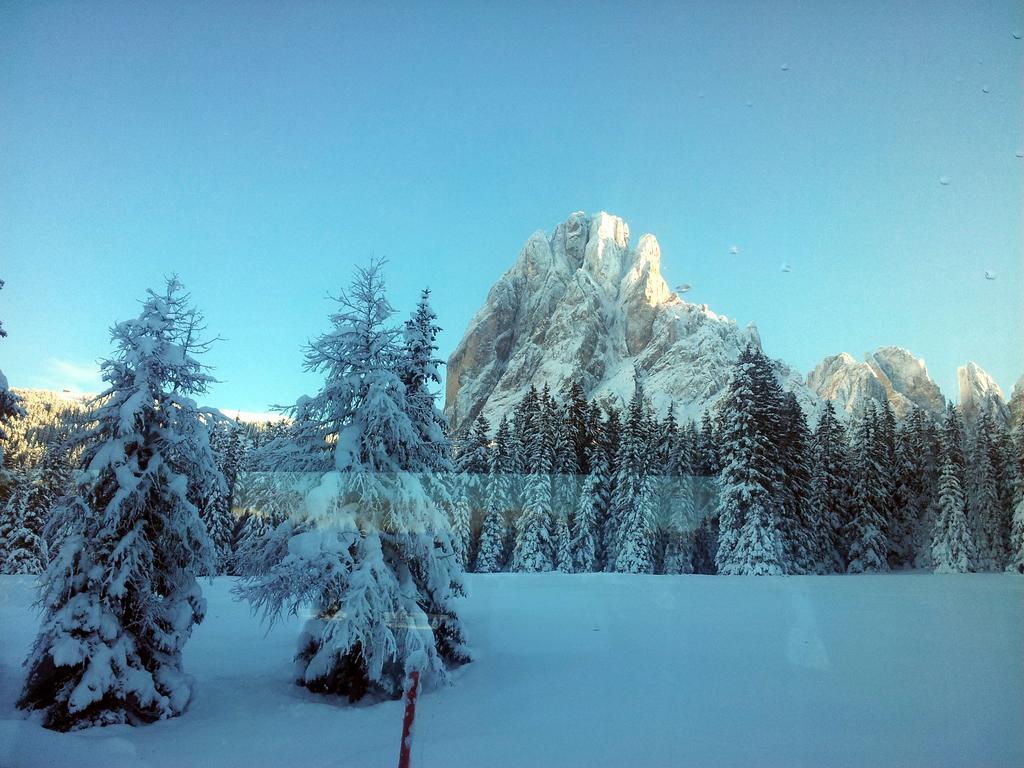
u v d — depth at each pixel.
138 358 10.90
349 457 11.66
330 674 11.12
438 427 13.47
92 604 9.75
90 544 10.14
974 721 7.90
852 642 11.23
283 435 12.53
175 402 11.07
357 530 11.67
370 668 10.60
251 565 11.81
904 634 11.62
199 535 10.94
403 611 11.30
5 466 12.20
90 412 10.86
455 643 12.66
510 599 17.84
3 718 9.09
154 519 10.80
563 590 18.94
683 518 28.20
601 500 31.64
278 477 12.11
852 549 23.44
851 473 24.98
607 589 18.81
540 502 30.64
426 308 13.85
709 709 8.66
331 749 8.22
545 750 7.59
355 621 10.57
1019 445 15.50
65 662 9.16
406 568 12.08
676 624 13.96
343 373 12.58
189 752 8.15
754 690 9.32
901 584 16.67
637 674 10.52
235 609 20.31
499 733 8.30
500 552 29.58
